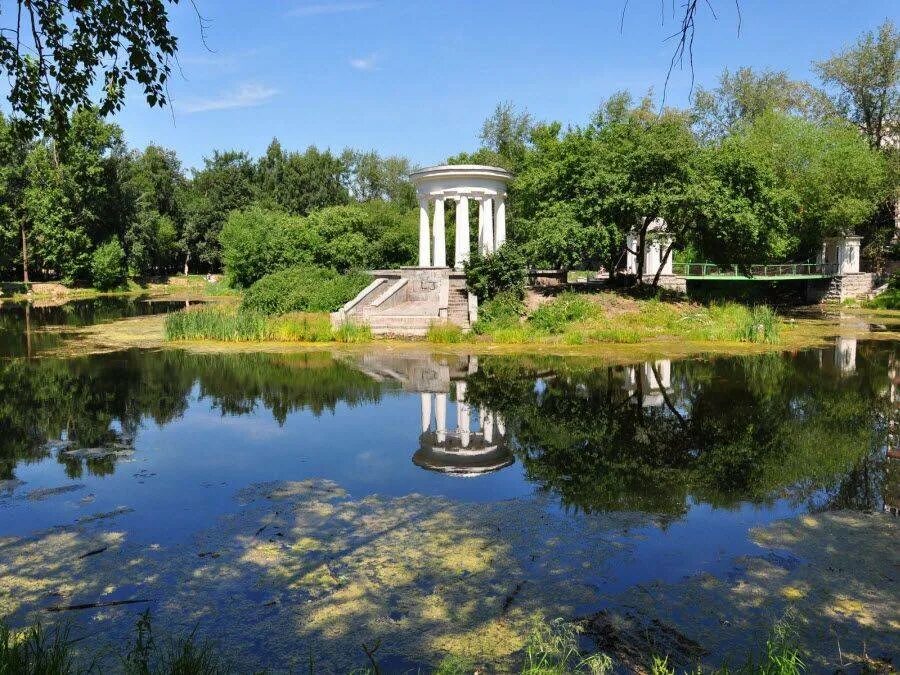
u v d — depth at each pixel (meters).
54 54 6.25
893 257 47.28
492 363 18.84
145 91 6.48
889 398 13.91
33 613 5.42
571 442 10.63
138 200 59.97
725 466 9.30
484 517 7.42
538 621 5.24
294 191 67.06
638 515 7.49
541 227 28.47
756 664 4.62
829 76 45.53
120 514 7.59
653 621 5.25
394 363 18.89
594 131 31.88
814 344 22.94
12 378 16.61
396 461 9.59
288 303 28.34
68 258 55.22
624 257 40.31
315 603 5.55
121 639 5.03
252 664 4.70
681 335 23.91
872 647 4.88
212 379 16.36
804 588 5.78
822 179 37.72
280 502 7.94
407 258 47.12
